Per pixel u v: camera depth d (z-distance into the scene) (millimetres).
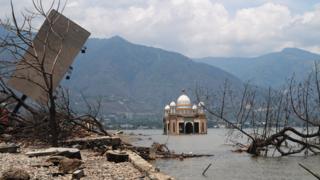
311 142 52688
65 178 17000
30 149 27094
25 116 36750
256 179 34719
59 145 31500
